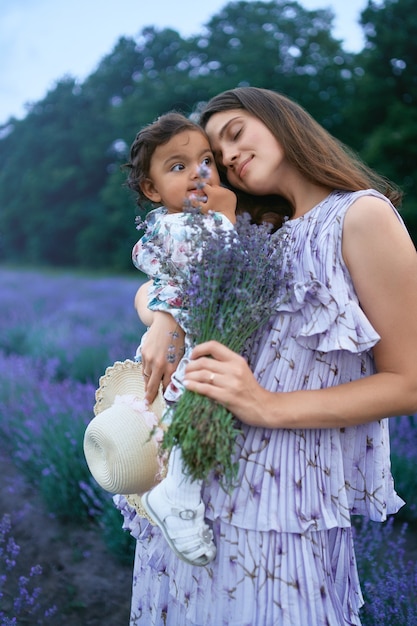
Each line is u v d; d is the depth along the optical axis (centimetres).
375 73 2559
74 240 4138
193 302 140
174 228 156
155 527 164
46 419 413
